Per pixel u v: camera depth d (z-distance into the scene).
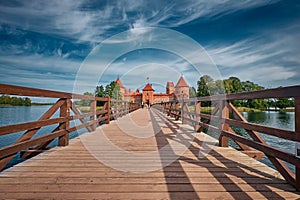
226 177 1.92
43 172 2.03
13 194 1.54
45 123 2.52
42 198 1.48
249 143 2.29
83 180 1.83
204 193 1.58
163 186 1.71
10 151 1.85
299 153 1.50
